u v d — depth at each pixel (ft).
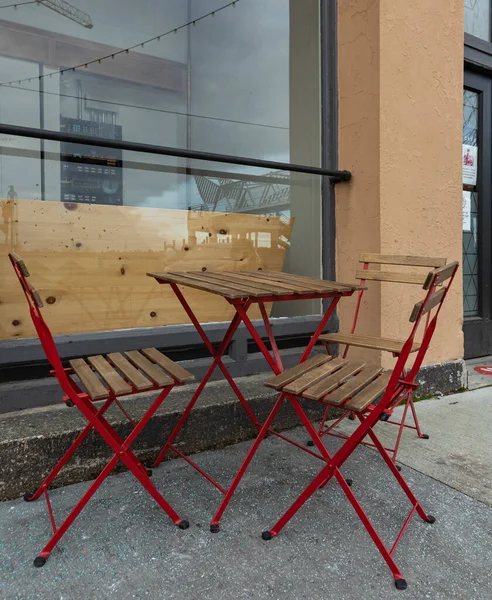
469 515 6.03
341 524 5.82
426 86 10.57
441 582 4.78
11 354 7.69
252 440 8.40
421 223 10.62
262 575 4.86
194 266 10.11
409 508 6.20
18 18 9.78
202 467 7.33
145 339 8.93
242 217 10.68
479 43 13.23
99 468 6.99
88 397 5.55
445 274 5.09
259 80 11.48
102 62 10.63
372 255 8.66
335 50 10.73
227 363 9.59
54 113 10.23
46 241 8.48
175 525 5.76
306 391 5.23
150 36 11.22
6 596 4.55
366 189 10.17
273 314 10.55
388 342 7.56
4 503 6.29
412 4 10.24
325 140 10.81
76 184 8.98
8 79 9.73
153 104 11.26
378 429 8.91
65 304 8.66
